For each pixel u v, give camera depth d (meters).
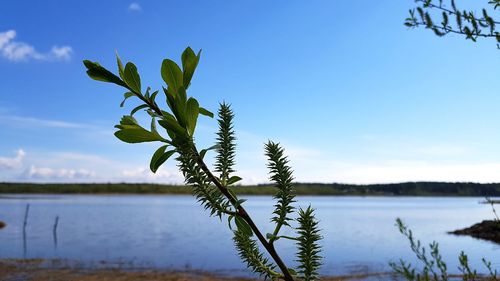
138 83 1.27
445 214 87.69
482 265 19.91
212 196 1.24
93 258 28.69
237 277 22.19
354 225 60.44
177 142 1.23
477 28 2.47
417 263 22.66
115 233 49.28
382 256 29.09
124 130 1.25
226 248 35.59
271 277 1.28
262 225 57.69
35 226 57.50
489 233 39.22
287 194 1.26
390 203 174.50
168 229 55.69
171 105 1.26
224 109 1.33
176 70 1.28
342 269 23.44
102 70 1.26
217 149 1.29
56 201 152.88
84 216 79.38
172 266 25.73
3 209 98.19
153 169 1.27
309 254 1.25
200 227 58.97
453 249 30.50
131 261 27.56
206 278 21.94
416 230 48.91
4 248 34.47
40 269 23.89
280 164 1.27
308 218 1.25
